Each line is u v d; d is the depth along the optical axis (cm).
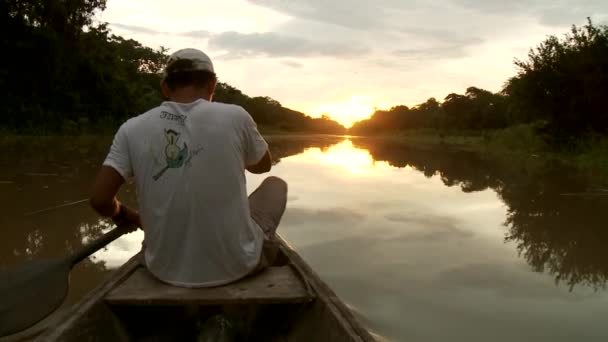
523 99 1689
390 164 1319
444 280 341
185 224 200
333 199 662
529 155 1702
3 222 466
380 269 361
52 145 1509
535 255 405
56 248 393
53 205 542
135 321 221
